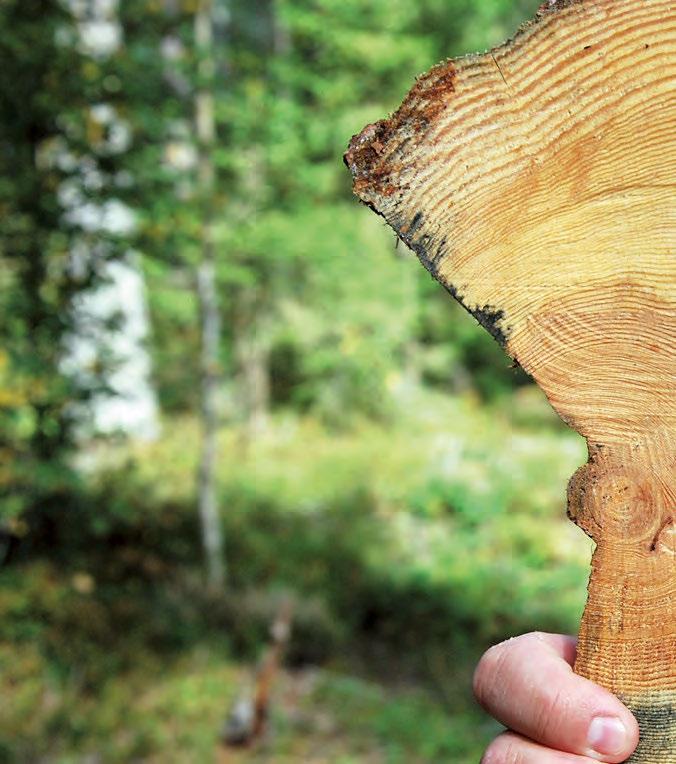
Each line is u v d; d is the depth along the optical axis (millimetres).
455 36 12148
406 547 8648
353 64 9906
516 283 747
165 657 5656
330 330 12031
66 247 5742
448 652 6258
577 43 701
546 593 7695
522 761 816
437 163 739
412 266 11961
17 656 5246
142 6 6195
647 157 709
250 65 7086
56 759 4426
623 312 737
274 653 5020
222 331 11922
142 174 5934
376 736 4984
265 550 7770
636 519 763
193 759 4578
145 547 6949
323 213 8984
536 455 11961
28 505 6027
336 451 12000
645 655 774
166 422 11211
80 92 5625
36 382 5496
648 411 749
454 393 15477
